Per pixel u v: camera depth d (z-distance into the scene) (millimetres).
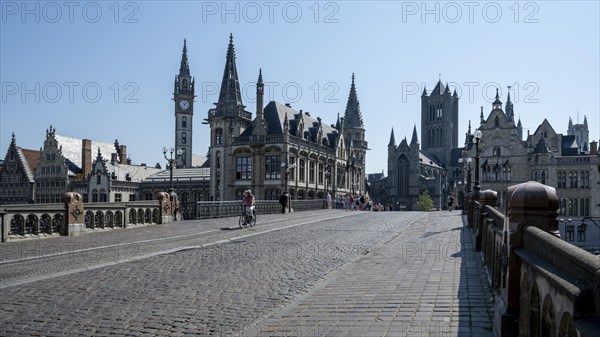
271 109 73875
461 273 10609
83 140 98500
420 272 10945
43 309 8469
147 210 27609
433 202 123812
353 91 109938
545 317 4195
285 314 7832
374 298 8570
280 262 13477
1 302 8961
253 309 8344
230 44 83188
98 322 7680
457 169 142000
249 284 10453
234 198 71750
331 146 84938
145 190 98000
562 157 75688
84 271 12141
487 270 10375
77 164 102125
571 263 3520
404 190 129125
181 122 129875
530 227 5184
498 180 80500
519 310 5453
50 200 97188
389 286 9523
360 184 103250
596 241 55906
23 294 9594
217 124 79688
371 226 26172
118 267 12750
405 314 7410
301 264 13086
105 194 91750
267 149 68875
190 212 33312
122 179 96875
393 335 6402
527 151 79062
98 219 23781
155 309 8414
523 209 5434
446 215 37375
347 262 13273
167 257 14602
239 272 11922
